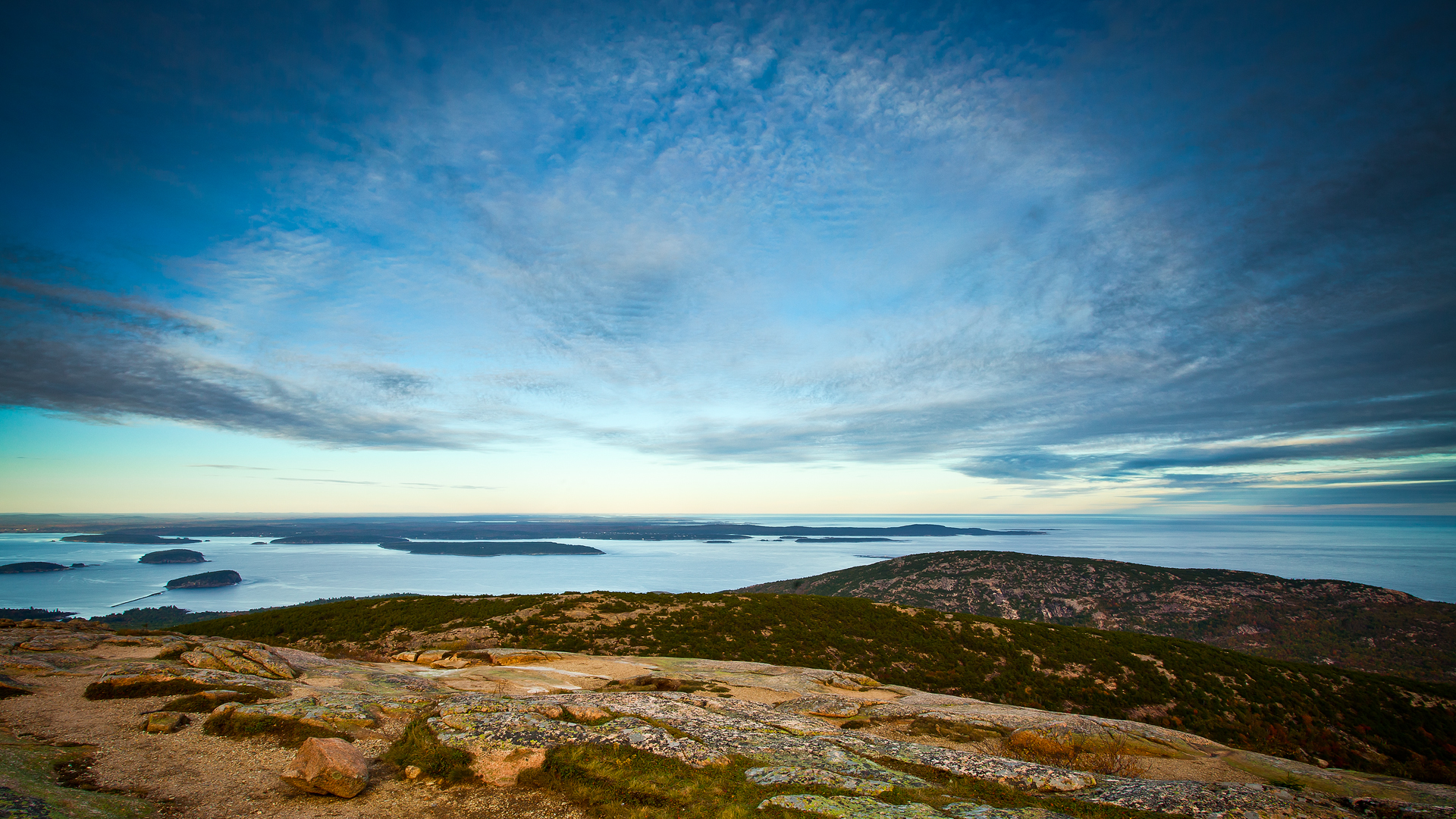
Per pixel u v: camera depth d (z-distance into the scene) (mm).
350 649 37688
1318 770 17828
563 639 40344
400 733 16203
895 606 52219
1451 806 14391
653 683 26266
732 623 45375
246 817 11422
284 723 15758
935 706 24062
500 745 13992
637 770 13352
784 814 11109
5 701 16859
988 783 13453
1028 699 37219
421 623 42031
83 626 31484
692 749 14273
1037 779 13641
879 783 12602
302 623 42156
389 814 11867
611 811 11898
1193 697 38094
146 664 21172
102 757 13641
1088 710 36344
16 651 23234
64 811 10344
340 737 15375
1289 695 38812
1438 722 36531
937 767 14258
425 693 20297
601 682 26312
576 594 52062
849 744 15867
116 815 10742
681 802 12062
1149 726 21828
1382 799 15469
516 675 26766
